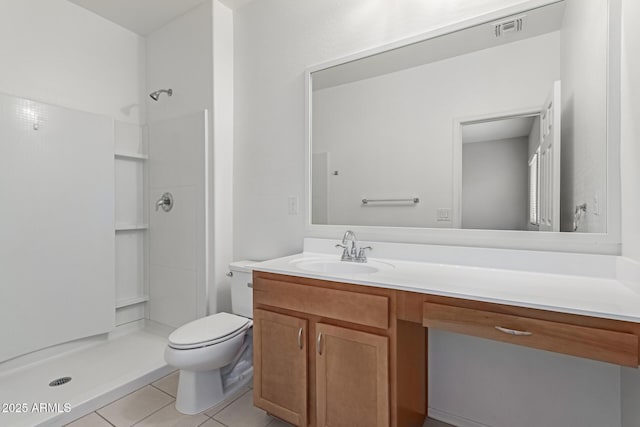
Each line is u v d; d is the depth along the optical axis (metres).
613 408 1.18
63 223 2.10
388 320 1.16
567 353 0.88
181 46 2.36
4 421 1.43
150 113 2.59
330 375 1.28
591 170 1.23
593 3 1.23
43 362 2.03
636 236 1.02
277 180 2.08
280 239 2.08
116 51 2.47
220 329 1.68
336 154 1.85
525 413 1.34
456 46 1.51
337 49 1.85
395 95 1.66
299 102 1.99
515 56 1.38
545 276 1.25
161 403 1.68
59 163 2.09
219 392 1.71
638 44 1.00
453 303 1.05
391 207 1.68
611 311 0.84
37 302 1.99
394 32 1.67
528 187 1.35
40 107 2.00
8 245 1.87
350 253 1.67
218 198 2.20
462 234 1.49
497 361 1.39
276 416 1.46
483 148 1.45
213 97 2.18
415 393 1.37
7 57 1.94
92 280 2.25
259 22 2.16
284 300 1.41
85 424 1.51
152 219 2.54
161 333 2.49
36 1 2.06
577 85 1.26
